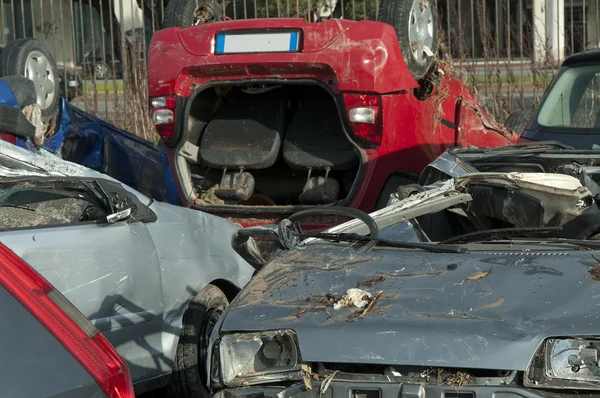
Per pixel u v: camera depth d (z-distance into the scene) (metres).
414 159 9.21
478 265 4.70
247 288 4.80
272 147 9.05
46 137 10.47
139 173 11.34
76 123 10.91
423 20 9.23
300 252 5.24
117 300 6.02
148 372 6.25
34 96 9.09
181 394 6.66
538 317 4.11
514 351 3.96
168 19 10.12
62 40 16.80
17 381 3.36
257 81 8.75
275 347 4.31
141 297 6.21
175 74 8.91
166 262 6.56
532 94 15.81
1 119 8.27
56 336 3.43
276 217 8.88
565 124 9.21
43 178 5.98
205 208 9.08
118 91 16.94
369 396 4.05
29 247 5.52
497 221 5.73
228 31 8.78
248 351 4.34
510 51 15.31
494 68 15.15
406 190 5.92
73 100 17.30
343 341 4.14
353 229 5.57
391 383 4.04
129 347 6.10
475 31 15.81
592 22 16.98
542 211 5.26
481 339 4.02
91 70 16.41
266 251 7.75
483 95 15.34
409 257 4.94
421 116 9.39
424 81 9.67
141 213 6.48
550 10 18.77
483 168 6.23
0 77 9.84
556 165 6.11
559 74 9.62
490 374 4.01
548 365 3.96
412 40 9.02
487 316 4.16
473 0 15.22
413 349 4.05
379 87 8.41
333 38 8.46
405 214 5.47
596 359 3.95
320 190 8.91
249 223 8.96
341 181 9.30
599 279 4.38
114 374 3.49
